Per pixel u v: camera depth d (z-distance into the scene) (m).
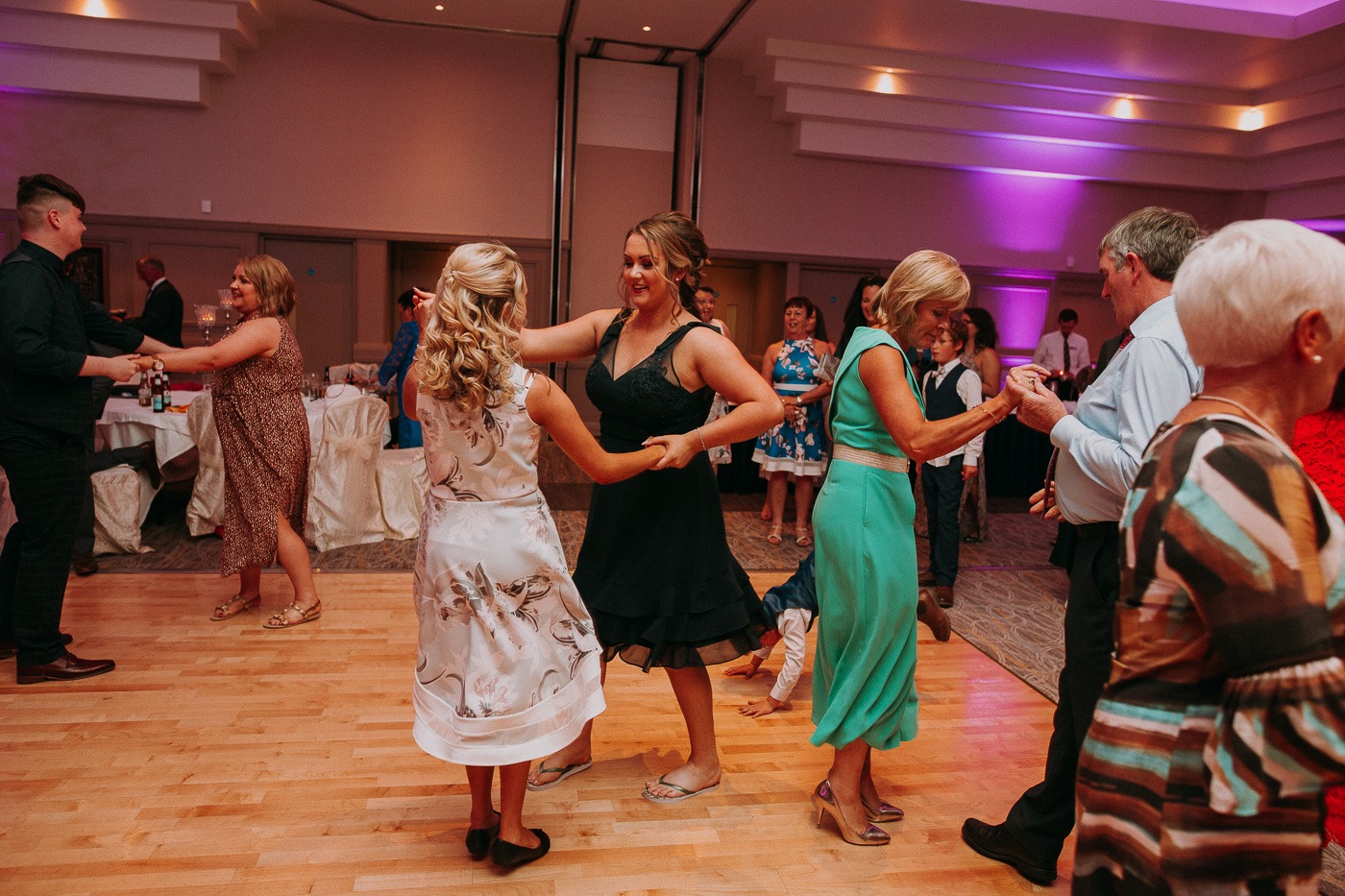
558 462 8.20
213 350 3.45
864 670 2.23
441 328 1.86
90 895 1.99
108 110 8.57
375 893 2.04
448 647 1.99
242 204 8.96
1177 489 1.00
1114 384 1.84
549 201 9.58
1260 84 9.44
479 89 9.32
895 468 2.27
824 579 2.31
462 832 2.31
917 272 2.17
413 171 9.28
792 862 2.23
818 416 5.68
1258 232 1.02
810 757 2.82
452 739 1.97
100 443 5.07
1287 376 1.04
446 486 1.96
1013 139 9.89
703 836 2.34
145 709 2.95
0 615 3.31
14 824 2.26
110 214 8.70
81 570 4.42
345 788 2.50
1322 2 7.91
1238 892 0.98
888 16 7.90
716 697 3.32
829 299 10.48
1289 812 0.98
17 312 2.90
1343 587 0.94
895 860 2.26
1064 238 10.59
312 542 5.14
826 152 9.59
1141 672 1.05
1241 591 0.93
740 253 9.89
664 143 9.86
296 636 3.68
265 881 2.07
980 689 3.46
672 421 2.33
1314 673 0.89
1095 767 1.10
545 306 9.70
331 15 8.77
